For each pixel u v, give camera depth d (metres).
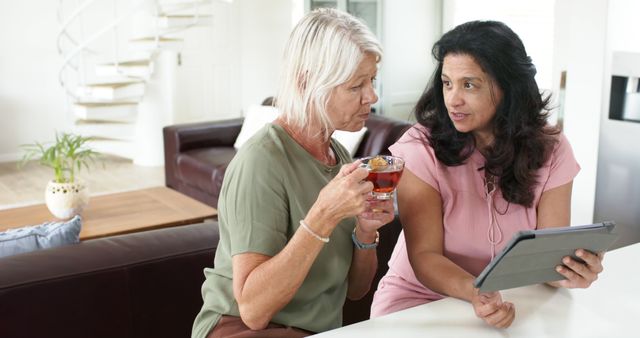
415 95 6.84
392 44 6.55
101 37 7.84
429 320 1.45
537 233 1.29
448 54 1.68
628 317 1.46
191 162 5.25
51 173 7.07
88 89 6.89
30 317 2.12
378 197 1.41
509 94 1.69
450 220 1.79
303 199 1.55
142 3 6.80
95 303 2.22
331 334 1.38
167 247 2.37
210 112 8.79
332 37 1.47
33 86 7.57
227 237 1.60
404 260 1.91
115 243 2.36
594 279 1.47
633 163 3.49
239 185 1.50
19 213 4.01
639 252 1.86
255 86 8.80
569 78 3.77
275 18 8.34
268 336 1.54
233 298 1.58
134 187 6.50
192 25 7.16
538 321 1.45
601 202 3.68
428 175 1.78
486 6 6.46
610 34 3.52
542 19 6.10
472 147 1.77
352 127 1.55
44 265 2.17
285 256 1.42
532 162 1.72
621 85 3.54
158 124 7.34
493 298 1.43
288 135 1.59
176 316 2.39
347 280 1.75
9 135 7.53
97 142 7.30
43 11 7.48
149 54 7.25
